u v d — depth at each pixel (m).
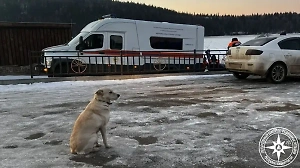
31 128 5.12
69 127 5.14
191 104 6.84
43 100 7.66
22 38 16.02
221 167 3.37
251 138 4.37
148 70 13.75
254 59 9.88
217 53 15.70
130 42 13.54
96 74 12.38
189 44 14.92
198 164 3.46
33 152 3.94
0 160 3.66
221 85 9.99
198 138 4.41
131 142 4.28
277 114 5.72
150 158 3.65
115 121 5.43
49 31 16.75
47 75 12.30
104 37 13.10
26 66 15.92
